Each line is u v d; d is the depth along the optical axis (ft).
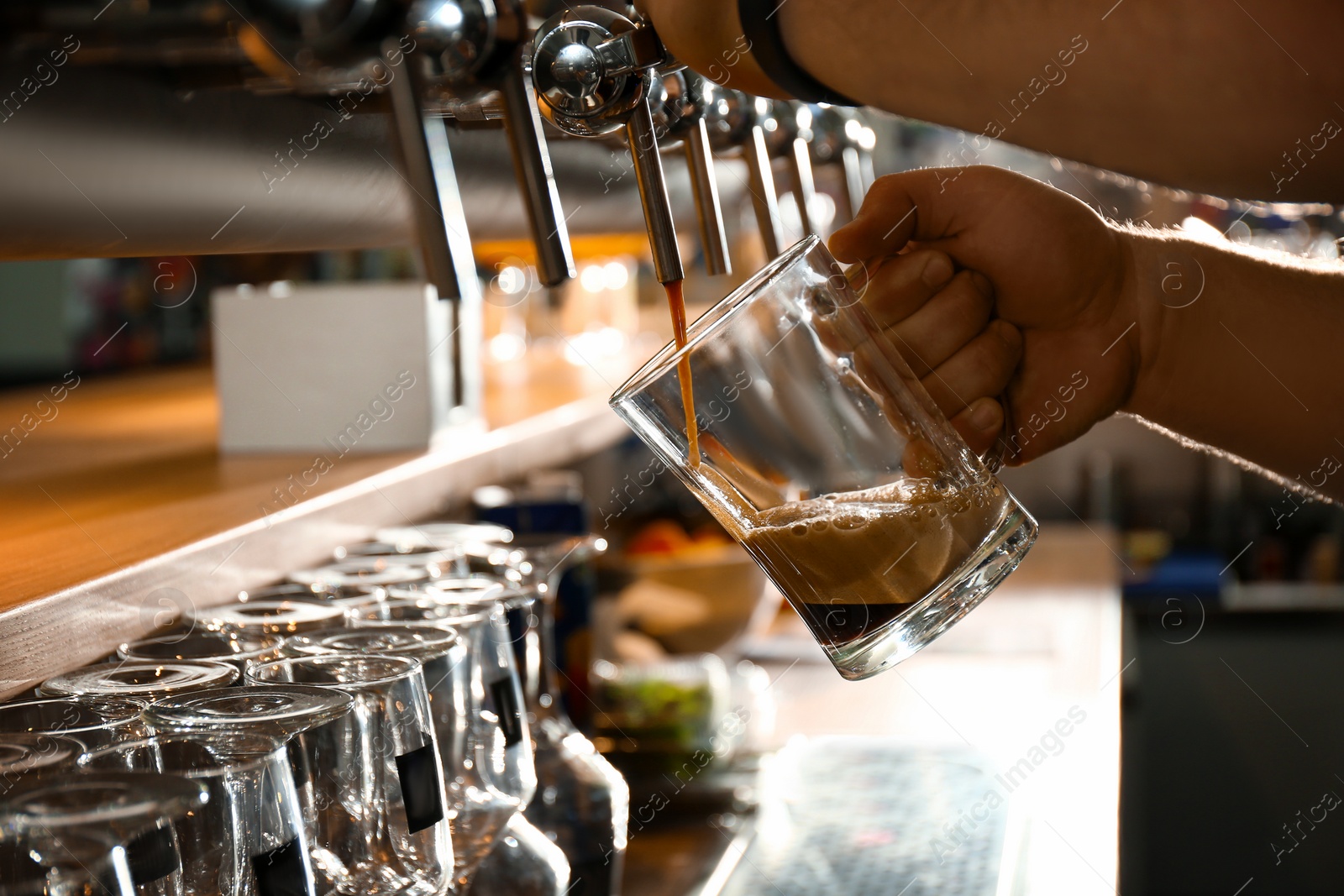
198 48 1.18
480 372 4.99
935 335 2.77
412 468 4.07
